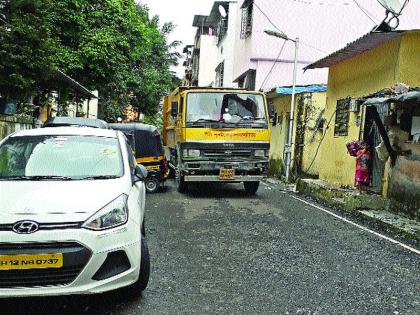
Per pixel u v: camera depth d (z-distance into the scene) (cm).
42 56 1100
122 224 423
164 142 1859
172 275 542
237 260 613
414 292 507
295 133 1866
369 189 1172
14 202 414
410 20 1562
